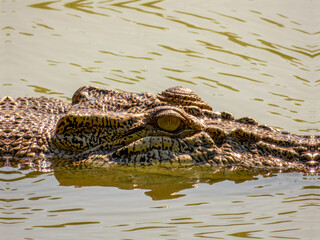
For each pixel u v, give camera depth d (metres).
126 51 42.44
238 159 25.83
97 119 25.75
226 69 40.22
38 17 47.56
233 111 34.94
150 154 25.38
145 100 26.98
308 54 42.78
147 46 43.28
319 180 25.27
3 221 21.70
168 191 24.42
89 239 20.44
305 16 49.12
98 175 25.06
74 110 26.19
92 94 27.70
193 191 24.44
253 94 37.22
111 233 20.88
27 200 23.33
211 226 21.44
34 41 43.47
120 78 38.44
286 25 47.31
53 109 28.59
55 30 45.41
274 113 35.03
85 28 46.00
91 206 22.95
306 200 23.64
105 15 48.59
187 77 38.88
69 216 22.17
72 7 50.03
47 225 21.47
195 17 48.31
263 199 23.78
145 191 24.36
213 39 44.47
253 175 25.44
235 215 22.39
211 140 25.95
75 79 38.22
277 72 40.16
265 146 26.34
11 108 28.31
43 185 24.47
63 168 25.36
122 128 25.72
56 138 26.00
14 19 46.84
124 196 23.88
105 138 25.83
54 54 41.75
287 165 26.02
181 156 25.38
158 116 25.47
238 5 51.09
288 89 38.09
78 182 24.88
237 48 43.25
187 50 42.72
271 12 49.62
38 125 26.91
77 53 42.00
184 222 21.78
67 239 20.44
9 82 37.50
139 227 21.33
